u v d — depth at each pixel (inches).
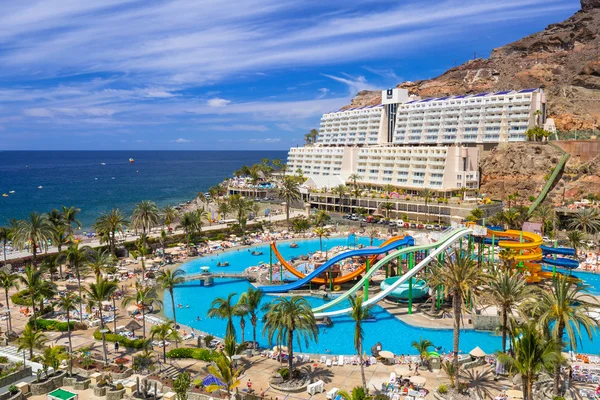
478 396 1998.0
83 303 3272.6
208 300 3604.8
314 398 2015.3
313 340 2792.8
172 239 5477.4
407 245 3754.9
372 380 2183.8
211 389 1878.7
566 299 1846.7
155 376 2209.6
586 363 2294.5
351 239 5880.9
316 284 3892.7
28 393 2054.6
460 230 3513.8
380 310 3331.7
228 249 5315.0
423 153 7667.3
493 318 2886.3
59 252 3964.1
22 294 3034.0
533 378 1649.9
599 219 5359.3
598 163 6943.9
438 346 2691.9
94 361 2370.8
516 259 3395.7
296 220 6378.0
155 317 3152.1
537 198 6884.8
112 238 4606.3
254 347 2556.6
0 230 4146.2
